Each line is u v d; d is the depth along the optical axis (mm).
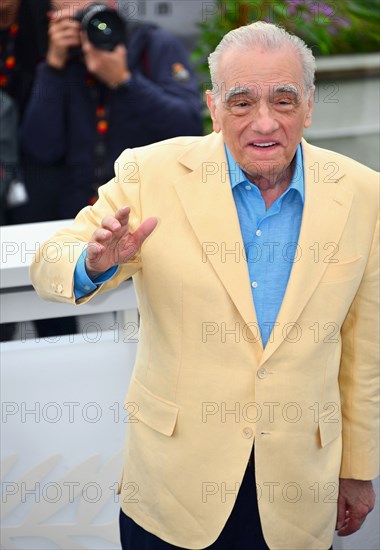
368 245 3033
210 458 3000
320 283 2943
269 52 2707
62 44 4957
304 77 2771
